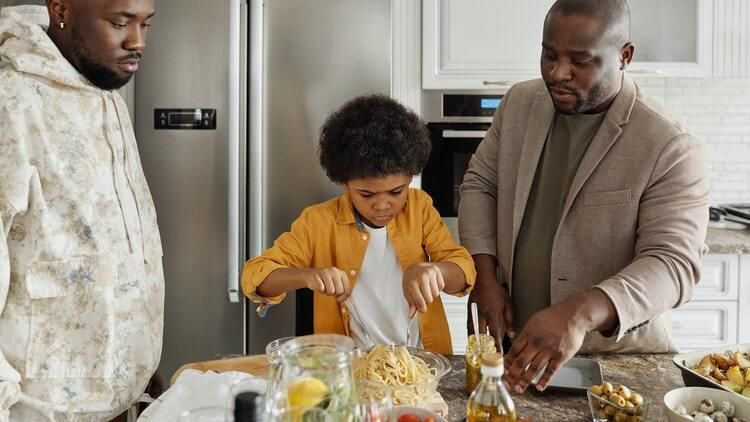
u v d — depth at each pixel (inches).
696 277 53.4
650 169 56.1
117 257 49.2
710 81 122.0
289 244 60.4
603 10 53.9
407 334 61.4
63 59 47.0
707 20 109.4
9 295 45.3
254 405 28.9
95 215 47.4
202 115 96.0
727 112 122.9
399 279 61.7
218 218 97.1
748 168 123.8
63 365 46.7
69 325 46.9
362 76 98.5
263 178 98.1
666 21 109.7
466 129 112.0
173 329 98.3
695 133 123.4
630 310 48.4
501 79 110.2
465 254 60.7
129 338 50.3
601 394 43.1
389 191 55.0
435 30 109.7
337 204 63.1
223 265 97.6
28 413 45.9
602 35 53.7
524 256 62.6
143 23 48.3
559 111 59.1
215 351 98.5
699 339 106.0
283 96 98.0
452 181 111.8
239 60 94.8
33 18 51.4
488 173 68.2
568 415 44.4
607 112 58.6
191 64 95.4
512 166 64.3
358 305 61.2
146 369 52.2
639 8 109.3
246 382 33.8
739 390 45.4
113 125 51.1
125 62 48.2
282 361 33.1
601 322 47.5
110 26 46.4
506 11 109.1
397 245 61.2
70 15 46.2
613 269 58.8
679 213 54.4
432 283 52.2
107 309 47.3
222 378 44.2
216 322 98.1
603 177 58.0
